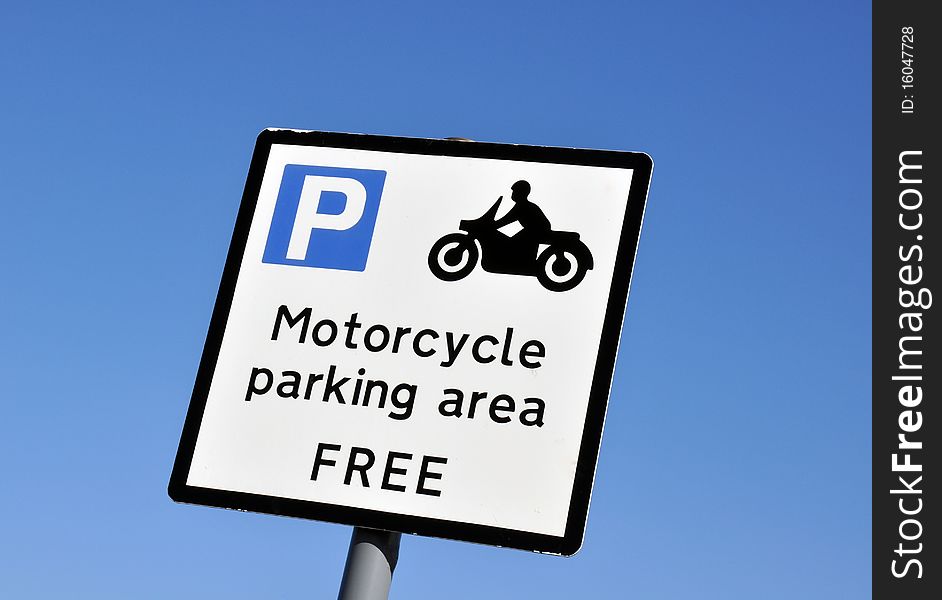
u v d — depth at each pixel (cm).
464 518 322
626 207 357
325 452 338
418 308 353
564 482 322
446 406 337
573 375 335
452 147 376
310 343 354
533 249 355
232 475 340
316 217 373
